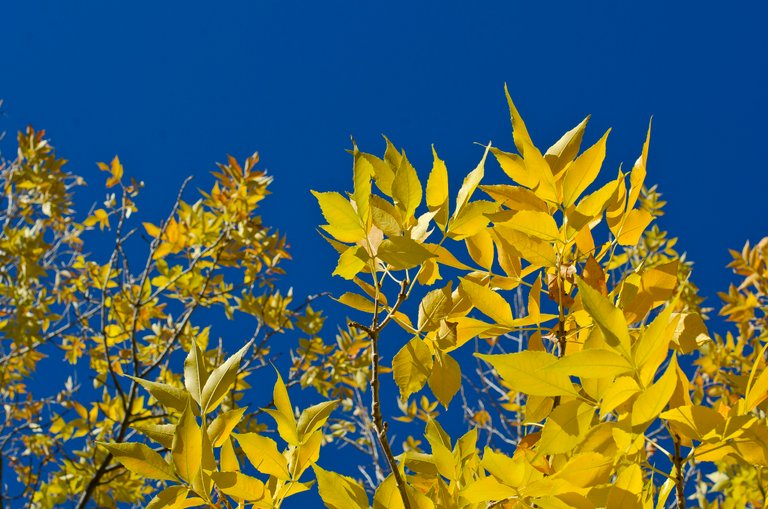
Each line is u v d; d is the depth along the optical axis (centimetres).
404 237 171
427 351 183
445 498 179
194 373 172
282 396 173
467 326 183
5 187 699
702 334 172
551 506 165
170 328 678
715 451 165
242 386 596
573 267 183
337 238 172
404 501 172
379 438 175
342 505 171
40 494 541
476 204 178
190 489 167
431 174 178
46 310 593
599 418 164
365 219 172
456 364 183
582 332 183
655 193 548
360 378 625
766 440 163
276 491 171
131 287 658
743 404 164
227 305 657
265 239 638
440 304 183
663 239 525
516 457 179
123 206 675
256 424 586
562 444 163
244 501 169
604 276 182
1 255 591
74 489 575
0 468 616
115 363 672
